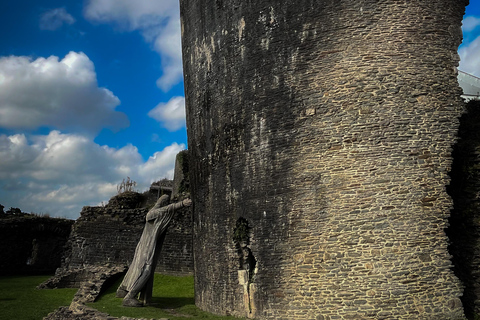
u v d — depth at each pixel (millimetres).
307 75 10672
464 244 10180
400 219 9594
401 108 10055
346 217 9797
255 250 10961
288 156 10664
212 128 12773
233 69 12086
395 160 9844
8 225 22234
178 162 25109
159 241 13641
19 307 12961
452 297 9359
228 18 12406
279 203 10648
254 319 10680
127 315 11047
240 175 11602
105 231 21688
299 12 10977
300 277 10055
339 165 10047
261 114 11266
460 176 10500
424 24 10406
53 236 23438
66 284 17219
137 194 27156
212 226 12531
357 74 10234
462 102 10406
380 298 9289
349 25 10438
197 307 13062
